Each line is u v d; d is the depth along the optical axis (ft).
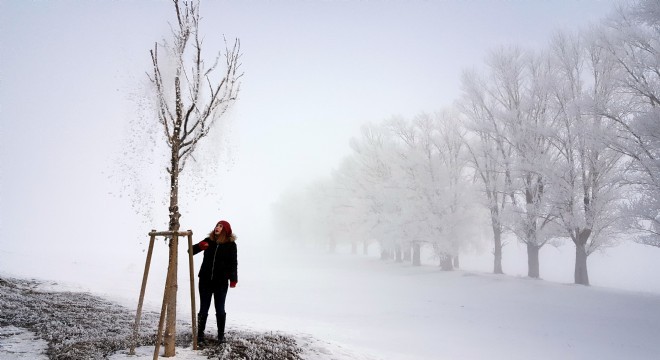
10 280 37.06
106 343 17.42
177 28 17.39
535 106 80.48
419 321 42.47
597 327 40.06
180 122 16.69
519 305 52.03
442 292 65.87
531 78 83.76
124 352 16.21
